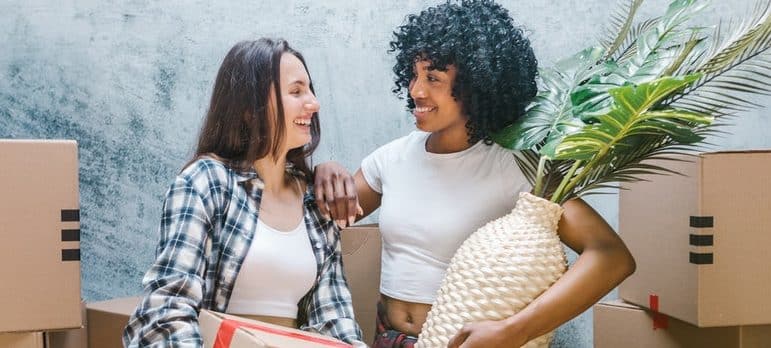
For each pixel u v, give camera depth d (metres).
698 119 1.79
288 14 3.15
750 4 2.97
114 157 3.22
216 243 1.87
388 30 3.12
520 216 1.95
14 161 1.98
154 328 1.70
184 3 3.17
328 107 3.16
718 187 2.02
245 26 3.16
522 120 2.13
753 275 2.04
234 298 1.90
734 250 2.04
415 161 2.17
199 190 1.85
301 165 2.10
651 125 1.88
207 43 3.17
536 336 1.84
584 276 1.88
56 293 2.01
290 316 1.94
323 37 3.15
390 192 2.17
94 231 3.25
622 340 2.33
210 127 1.98
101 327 2.37
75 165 2.02
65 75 3.21
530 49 2.18
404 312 2.10
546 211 1.94
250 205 1.92
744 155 2.03
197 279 1.79
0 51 3.21
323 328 1.96
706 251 2.02
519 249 1.88
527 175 2.07
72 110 3.22
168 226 1.82
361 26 3.13
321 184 2.07
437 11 2.12
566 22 3.05
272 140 1.95
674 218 2.12
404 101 3.12
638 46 2.17
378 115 3.14
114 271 3.25
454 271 1.92
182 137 3.19
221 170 1.91
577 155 1.94
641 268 2.28
